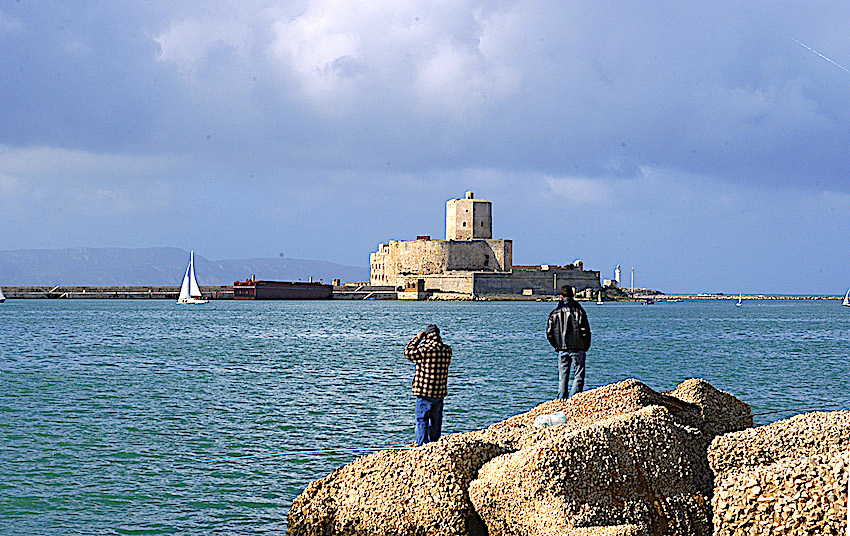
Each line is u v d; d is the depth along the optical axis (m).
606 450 19.70
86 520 26.44
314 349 96.62
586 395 27.06
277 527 25.98
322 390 55.50
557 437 19.94
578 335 35.12
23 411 45.91
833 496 16.94
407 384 59.03
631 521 18.81
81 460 33.75
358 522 20.52
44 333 129.62
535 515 18.72
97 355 86.75
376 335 126.00
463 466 20.61
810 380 64.94
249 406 47.97
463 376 64.62
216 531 25.56
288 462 33.69
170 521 26.39
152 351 92.88
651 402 26.36
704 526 19.36
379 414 45.19
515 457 19.62
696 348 104.50
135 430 40.25
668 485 19.89
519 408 47.31
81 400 50.41
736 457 20.97
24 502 28.09
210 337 120.19
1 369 70.50
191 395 52.84
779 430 21.80
